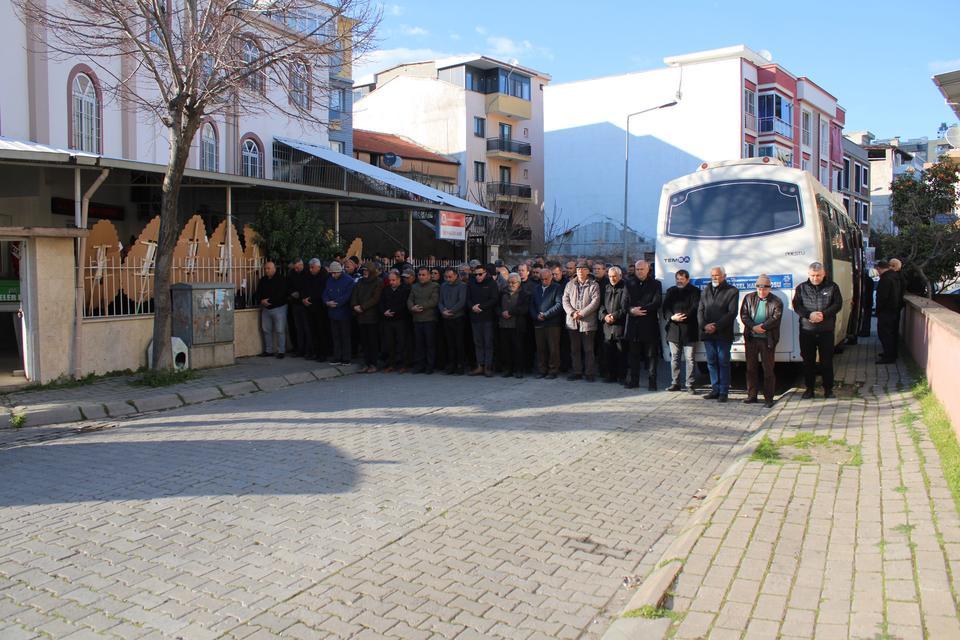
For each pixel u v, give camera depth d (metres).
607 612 4.43
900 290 13.56
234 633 4.07
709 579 4.50
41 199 16.33
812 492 6.02
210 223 18.58
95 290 11.52
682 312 11.22
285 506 6.10
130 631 4.09
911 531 4.94
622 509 6.21
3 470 7.12
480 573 4.90
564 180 51.06
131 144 18.52
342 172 24.23
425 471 7.11
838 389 11.19
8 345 14.86
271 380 12.02
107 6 11.53
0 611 4.31
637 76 48.41
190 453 7.74
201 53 11.45
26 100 15.94
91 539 5.38
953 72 11.08
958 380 7.05
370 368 13.55
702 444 8.31
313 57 13.23
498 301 12.80
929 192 24.27
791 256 10.99
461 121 46.31
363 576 4.81
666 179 47.50
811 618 3.93
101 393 10.47
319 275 14.05
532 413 9.77
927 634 3.62
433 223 25.41
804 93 50.03
